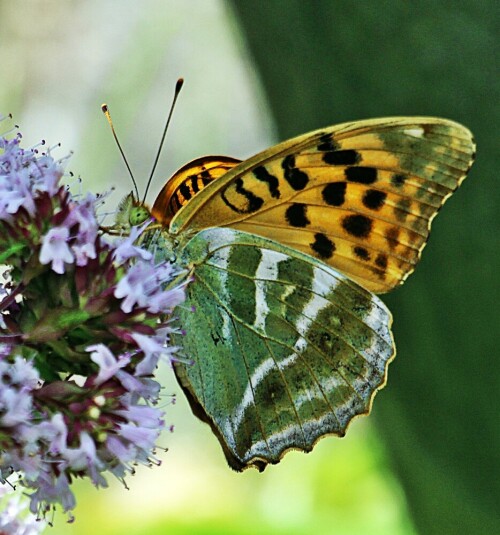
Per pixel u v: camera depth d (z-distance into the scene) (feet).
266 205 1.47
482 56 1.59
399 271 1.48
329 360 1.48
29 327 1.38
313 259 1.48
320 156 1.46
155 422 1.37
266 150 1.45
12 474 1.39
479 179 1.59
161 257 1.45
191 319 1.46
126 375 1.37
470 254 1.60
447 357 1.60
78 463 1.36
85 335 1.38
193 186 1.48
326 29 1.60
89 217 1.38
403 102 1.60
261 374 1.47
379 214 1.47
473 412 1.60
